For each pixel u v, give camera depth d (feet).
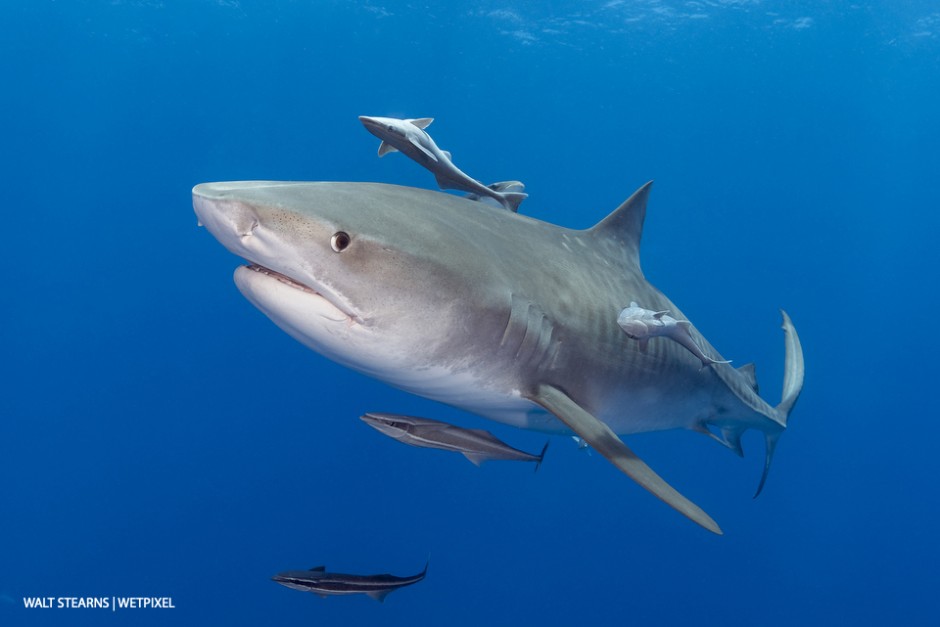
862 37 63.10
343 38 63.21
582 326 13.17
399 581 17.72
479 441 13.80
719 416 19.38
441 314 10.49
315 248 9.13
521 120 73.92
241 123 62.39
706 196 75.20
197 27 59.41
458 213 12.27
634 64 69.26
